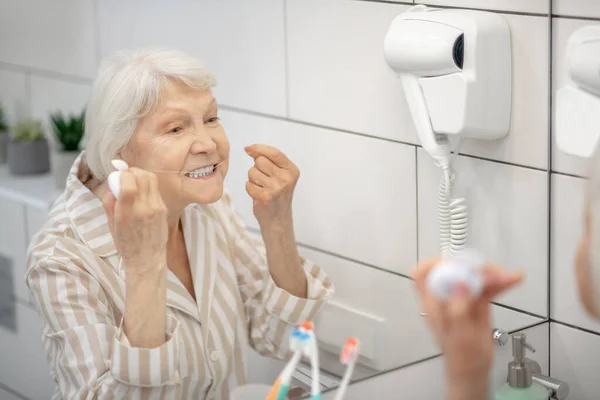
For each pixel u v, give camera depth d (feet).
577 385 4.52
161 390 3.97
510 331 4.42
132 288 3.76
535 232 4.48
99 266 4.18
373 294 4.76
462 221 4.61
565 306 4.48
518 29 4.33
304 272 4.49
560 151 4.31
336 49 4.83
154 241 3.70
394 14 4.59
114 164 3.67
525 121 4.41
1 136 5.07
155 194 3.67
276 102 4.82
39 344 4.71
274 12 4.83
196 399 4.15
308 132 4.89
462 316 2.12
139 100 3.98
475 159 4.57
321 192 4.88
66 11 4.98
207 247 4.41
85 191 4.30
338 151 4.87
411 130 4.69
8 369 4.78
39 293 4.10
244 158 4.94
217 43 4.96
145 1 4.99
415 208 4.77
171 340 3.87
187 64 4.08
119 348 3.76
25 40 5.03
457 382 2.15
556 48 4.22
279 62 4.90
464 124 4.30
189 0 4.91
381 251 4.83
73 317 4.02
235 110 4.93
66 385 4.06
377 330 4.48
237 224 4.71
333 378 3.97
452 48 4.22
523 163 4.46
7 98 5.12
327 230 4.88
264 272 4.52
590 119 4.06
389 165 4.81
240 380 4.27
